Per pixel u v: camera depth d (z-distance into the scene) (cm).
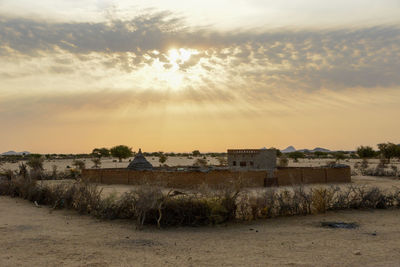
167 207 1448
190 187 2919
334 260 923
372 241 1148
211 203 1471
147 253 1017
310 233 1288
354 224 1462
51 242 1150
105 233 1297
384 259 927
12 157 15000
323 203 1766
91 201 1739
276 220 1569
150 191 1449
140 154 4259
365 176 4647
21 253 1012
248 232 1316
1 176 3250
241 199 1598
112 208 1614
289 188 2838
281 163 6444
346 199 2038
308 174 3528
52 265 900
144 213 1413
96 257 974
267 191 1711
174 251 1039
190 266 884
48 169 6272
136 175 3441
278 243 1134
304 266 871
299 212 1714
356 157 14775
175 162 10556
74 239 1196
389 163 8312
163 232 1321
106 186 3278
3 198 2442
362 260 920
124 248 1077
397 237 1208
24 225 1440
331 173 3647
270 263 901
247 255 985
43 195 2161
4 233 1280
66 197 1930
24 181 2531
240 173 3084
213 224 1455
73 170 4550
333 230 1341
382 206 1889
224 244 1126
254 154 4116
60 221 1545
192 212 1448
